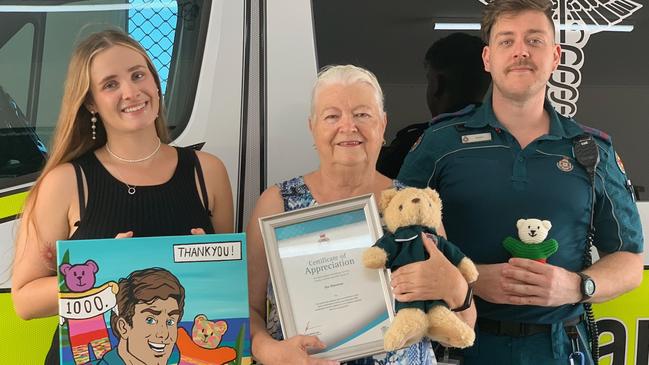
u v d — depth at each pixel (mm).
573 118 2412
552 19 2275
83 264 1840
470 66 2395
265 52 2359
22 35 2324
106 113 1990
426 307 1766
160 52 2354
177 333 1870
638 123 2404
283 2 2365
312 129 1999
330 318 1836
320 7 2377
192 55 2354
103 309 1843
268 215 2031
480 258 2227
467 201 2236
